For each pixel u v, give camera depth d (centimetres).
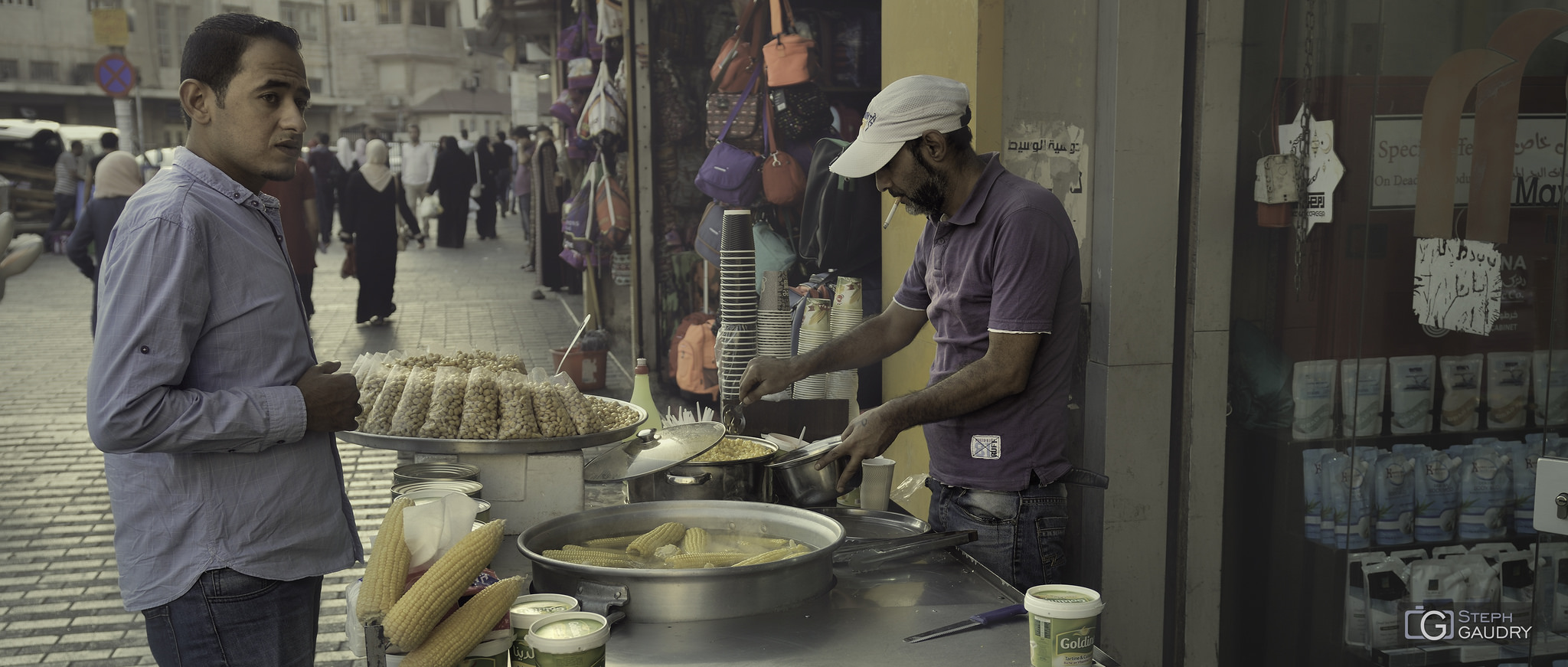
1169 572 367
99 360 156
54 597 422
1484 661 276
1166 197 344
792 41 571
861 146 228
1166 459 358
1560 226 241
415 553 162
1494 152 258
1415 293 285
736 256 473
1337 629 316
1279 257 330
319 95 4725
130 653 374
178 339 157
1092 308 358
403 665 143
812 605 188
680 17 724
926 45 402
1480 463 272
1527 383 256
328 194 1844
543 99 3180
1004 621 179
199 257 160
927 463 423
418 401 253
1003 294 223
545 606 159
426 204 2017
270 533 169
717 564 191
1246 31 337
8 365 880
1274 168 319
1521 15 248
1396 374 292
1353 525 308
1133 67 336
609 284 958
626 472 234
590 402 286
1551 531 187
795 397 477
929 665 162
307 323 183
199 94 167
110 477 169
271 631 171
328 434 182
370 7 4738
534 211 1452
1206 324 349
